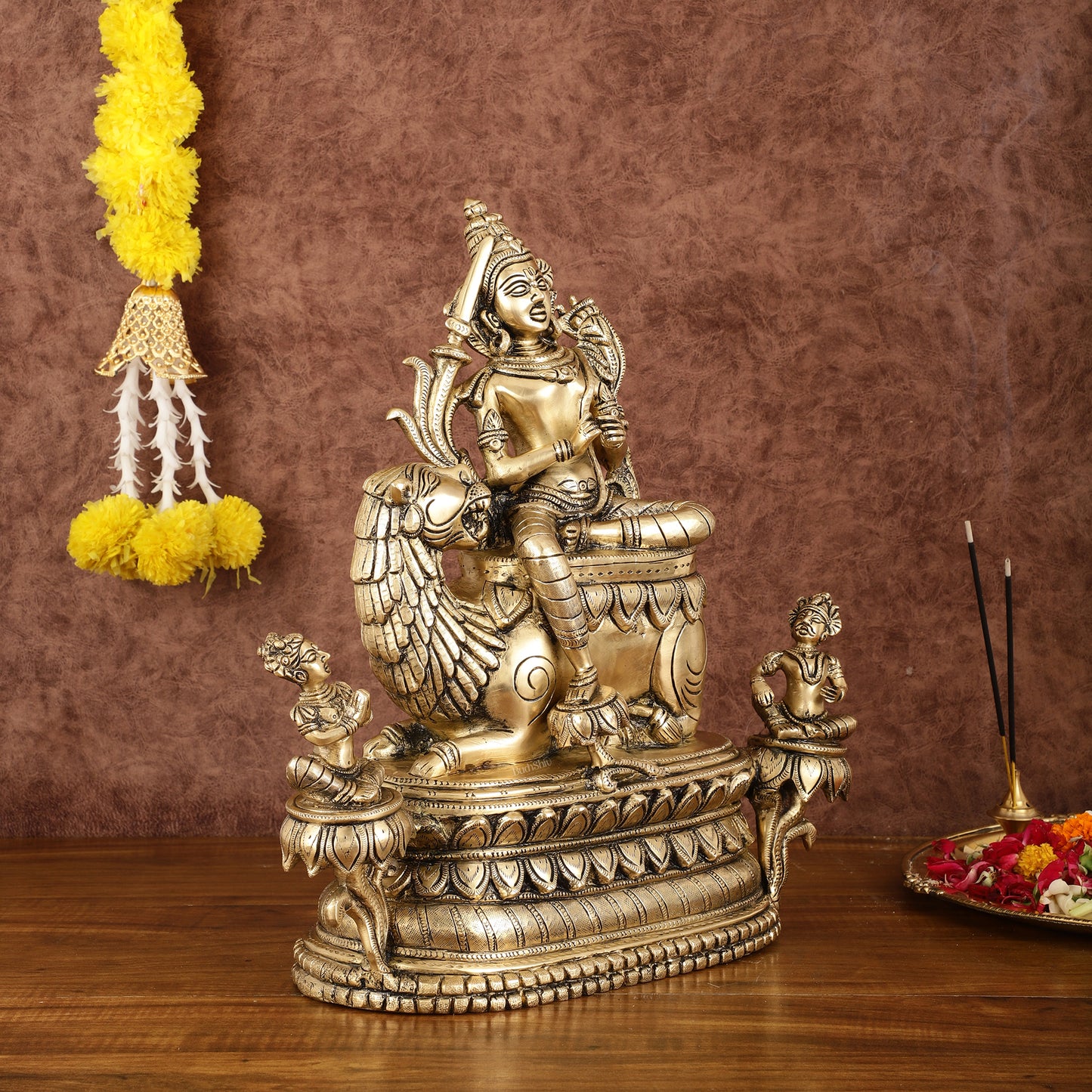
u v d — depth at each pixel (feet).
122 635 6.69
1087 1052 3.82
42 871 5.93
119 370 6.57
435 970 4.14
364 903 4.09
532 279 4.59
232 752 6.72
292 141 6.63
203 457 6.38
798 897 5.36
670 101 6.63
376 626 4.32
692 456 6.69
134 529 6.06
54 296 6.63
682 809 4.55
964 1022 4.03
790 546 6.70
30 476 6.65
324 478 6.70
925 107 6.59
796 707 4.95
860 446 6.66
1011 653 5.61
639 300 6.65
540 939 4.21
